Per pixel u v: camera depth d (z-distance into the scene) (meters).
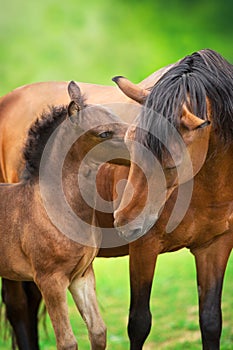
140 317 10.21
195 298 15.55
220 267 10.28
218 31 33.41
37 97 11.70
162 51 31.44
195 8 34.78
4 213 9.85
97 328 9.86
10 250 9.87
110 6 34.50
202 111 8.95
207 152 9.39
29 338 11.86
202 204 9.76
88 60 30.59
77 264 9.68
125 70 29.95
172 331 13.90
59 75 29.42
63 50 31.28
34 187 9.72
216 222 9.89
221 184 9.67
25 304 11.86
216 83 9.28
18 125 11.62
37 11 33.97
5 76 29.38
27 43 31.73
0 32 32.56
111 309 15.21
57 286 9.58
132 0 35.12
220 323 10.37
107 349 13.15
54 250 9.52
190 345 13.16
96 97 10.89
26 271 9.96
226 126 9.39
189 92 8.98
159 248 10.02
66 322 9.60
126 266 17.94
